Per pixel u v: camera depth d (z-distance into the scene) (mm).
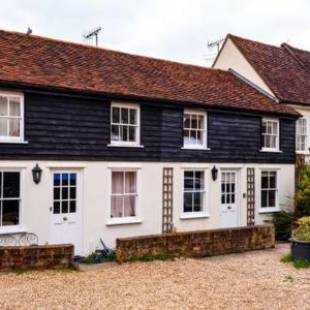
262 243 15078
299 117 19516
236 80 20625
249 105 17781
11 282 10023
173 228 15727
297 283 10578
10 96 12492
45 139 13016
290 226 17500
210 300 9078
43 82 12859
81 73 14656
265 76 20328
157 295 9328
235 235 14328
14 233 12453
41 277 10523
